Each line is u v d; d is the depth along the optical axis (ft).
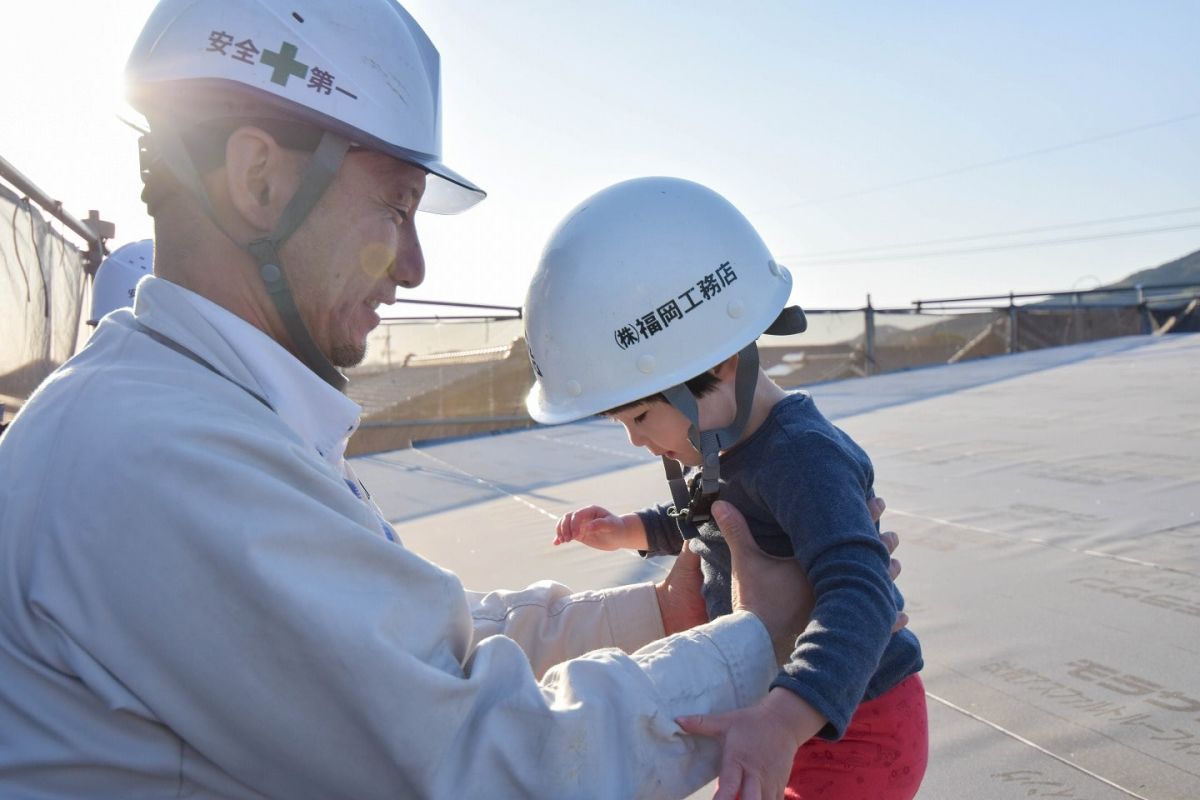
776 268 5.22
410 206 3.67
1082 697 6.77
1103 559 9.81
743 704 3.58
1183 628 7.80
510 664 3.10
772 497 4.47
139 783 2.82
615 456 20.77
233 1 3.22
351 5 3.38
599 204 5.00
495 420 31.86
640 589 5.07
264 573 2.60
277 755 2.75
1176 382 24.06
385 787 2.76
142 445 2.69
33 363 14.32
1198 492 12.22
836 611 3.71
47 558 2.71
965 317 45.73
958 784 5.80
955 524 11.69
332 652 2.62
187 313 3.19
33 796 2.79
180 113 3.21
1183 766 5.76
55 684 2.76
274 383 3.29
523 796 2.89
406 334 31.14
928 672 7.42
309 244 3.39
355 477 3.87
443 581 3.03
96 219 19.62
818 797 4.64
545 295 4.99
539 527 13.87
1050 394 24.09
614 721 3.15
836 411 25.12
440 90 3.88
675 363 4.68
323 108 3.20
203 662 2.64
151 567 2.63
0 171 12.23
